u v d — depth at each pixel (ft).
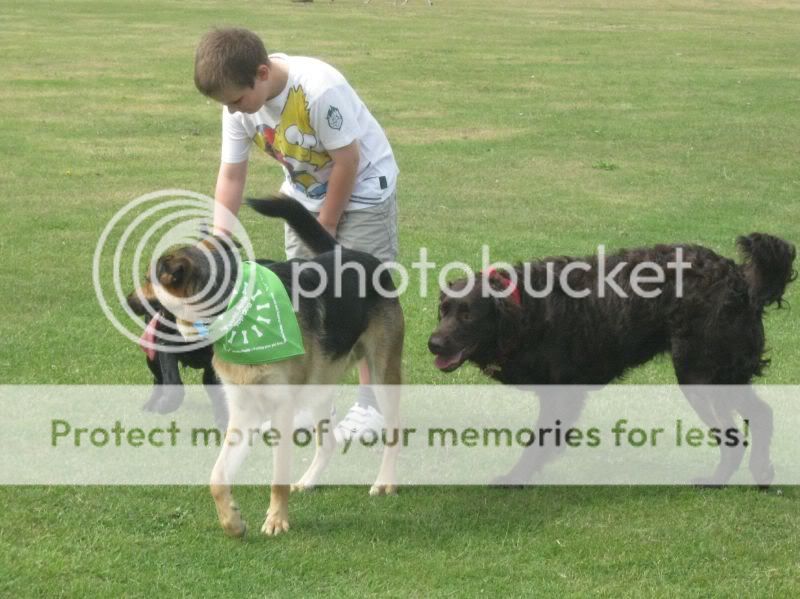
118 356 23.85
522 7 144.87
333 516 17.17
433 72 78.18
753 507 17.62
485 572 15.17
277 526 16.44
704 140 53.83
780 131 56.03
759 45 99.86
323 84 18.06
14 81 70.13
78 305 27.27
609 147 52.13
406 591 14.58
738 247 18.29
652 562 15.52
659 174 45.96
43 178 43.11
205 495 17.72
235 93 17.47
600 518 17.16
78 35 97.14
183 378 23.34
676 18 130.41
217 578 14.88
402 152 50.49
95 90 67.51
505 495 18.22
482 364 19.20
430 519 17.06
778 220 37.68
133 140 52.01
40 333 25.11
